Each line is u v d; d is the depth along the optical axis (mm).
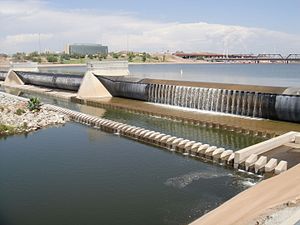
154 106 80000
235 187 34531
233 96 66562
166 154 46500
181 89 77188
